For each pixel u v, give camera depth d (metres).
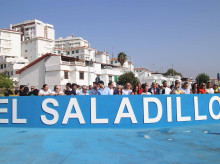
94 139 4.98
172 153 3.93
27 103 6.43
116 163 3.44
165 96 6.57
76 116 6.25
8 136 5.30
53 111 6.30
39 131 5.91
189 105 6.84
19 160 3.60
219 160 3.58
